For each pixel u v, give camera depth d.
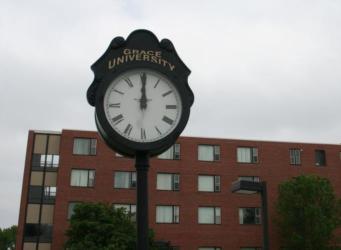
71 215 44.09
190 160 52.28
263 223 15.34
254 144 54.34
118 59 6.82
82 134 50.38
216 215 51.31
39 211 48.88
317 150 55.88
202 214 51.06
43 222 48.62
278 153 54.56
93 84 6.75
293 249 48.88
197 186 51.69
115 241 39.22
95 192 48.97
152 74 6.80
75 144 50.06
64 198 48.25
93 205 41.66
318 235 46.38
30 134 51.03
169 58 6.94
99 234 40.03
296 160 54.84
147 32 6.98
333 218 47.78
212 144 53.41
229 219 51.38
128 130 6.59
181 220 50.38
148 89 6.76
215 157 53.06
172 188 51.12
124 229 40.78
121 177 49.91
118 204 49.09
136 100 6.69
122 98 6.68
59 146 51.03
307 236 47.19
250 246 51.03
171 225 49.97
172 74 6.82
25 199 49.03
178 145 52.56
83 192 48.81
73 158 49.53
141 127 6.62
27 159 50.25
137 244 6.39
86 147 50.12
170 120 6.71
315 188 48.41
